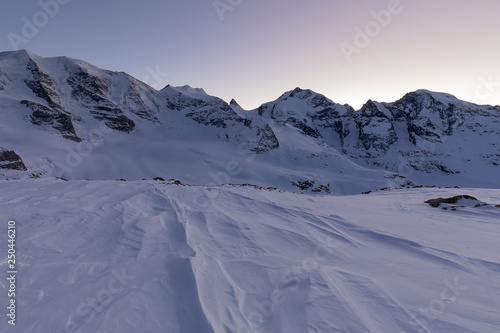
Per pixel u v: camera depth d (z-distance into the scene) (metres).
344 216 7.88
